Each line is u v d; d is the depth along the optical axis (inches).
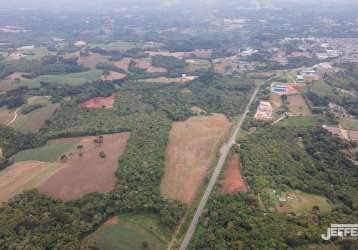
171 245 5260.8
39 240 4975.4
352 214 5526.6
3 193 6250.0
